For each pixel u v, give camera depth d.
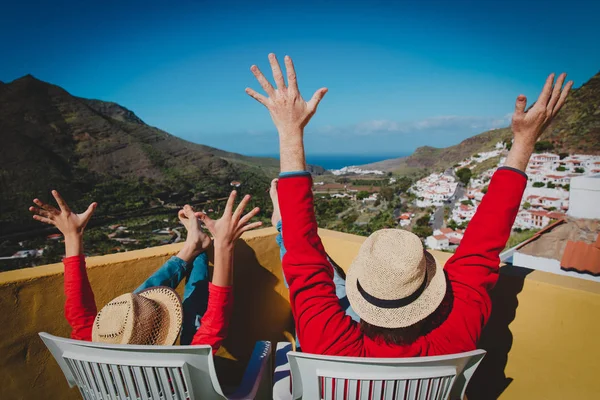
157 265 1.67
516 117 0.96
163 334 1.08
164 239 66.56
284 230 0.95
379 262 0.85
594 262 10.59
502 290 1.39
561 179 49.78
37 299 1.42
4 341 1.36
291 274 0.95
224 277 1.13
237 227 1.11
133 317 1.01
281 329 2.11
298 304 0.94
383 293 0.85
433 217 68.62
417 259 0.84
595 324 1.17
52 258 56.25
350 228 67.94
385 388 0.84
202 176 142.25
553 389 1.29
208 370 0.95
